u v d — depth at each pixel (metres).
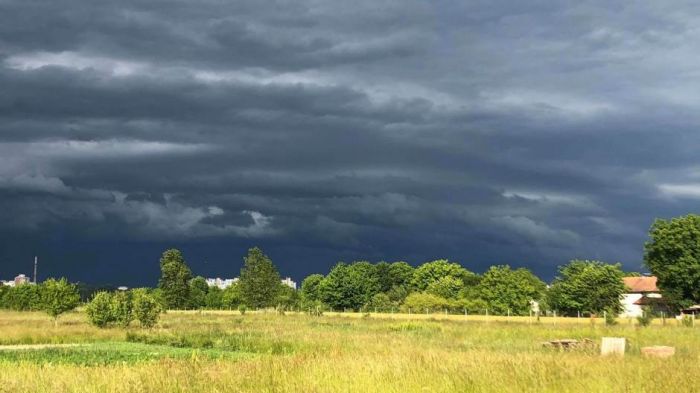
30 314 85.69
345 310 138.50
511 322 72.88
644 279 125.31
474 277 136.50
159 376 15.46
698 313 88.69
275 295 127.31
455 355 22.23
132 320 59.59
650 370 16.39
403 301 122.06
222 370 17.48
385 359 19.41
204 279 153.00
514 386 14.52
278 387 14.55
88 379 15.50
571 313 99.38
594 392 13.98
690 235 89.62
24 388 14.76
